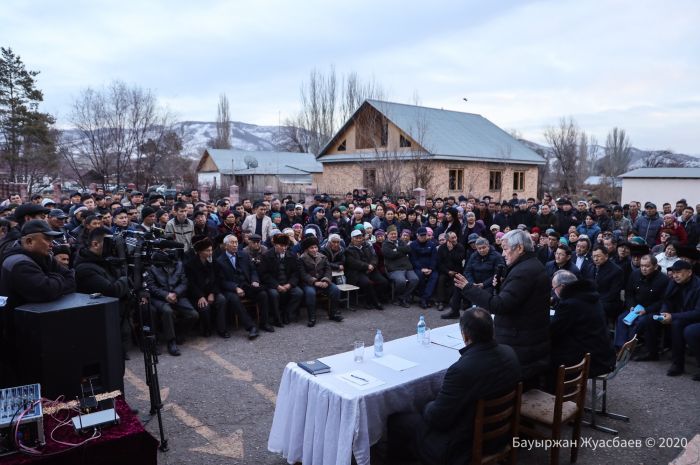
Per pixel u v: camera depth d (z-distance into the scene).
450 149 26.56
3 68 29.50
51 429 2.83
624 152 64.06
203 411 4.86
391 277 9.18
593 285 4.53
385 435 3.69
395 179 21.70
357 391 3.50
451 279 8.93
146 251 4.45
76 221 9.16
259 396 5.22
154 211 8.20
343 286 8.61
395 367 4.03
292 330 7.61
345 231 11.46
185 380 5.61
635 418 4.85
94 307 3.32
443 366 4.08
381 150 24.38
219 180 42.94
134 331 5.77
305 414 3.73
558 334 4.51
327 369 3.86
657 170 29.66
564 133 52.62
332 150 30.98
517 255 4.12
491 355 3.24
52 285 3.46
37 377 3.16
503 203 13.50
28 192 22.59
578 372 4.12
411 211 11.88
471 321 3.29
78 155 26.06
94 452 2.70
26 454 2.54
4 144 29.02
